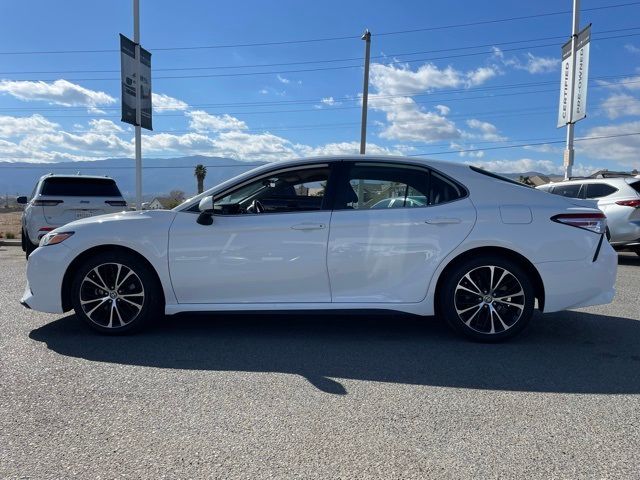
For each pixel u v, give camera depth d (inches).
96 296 189.5
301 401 132.4
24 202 469.4
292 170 188.9
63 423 119.6
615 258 182.5
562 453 107.0
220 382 145.1
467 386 142.9
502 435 114.7
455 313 180.9
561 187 435.2
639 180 398.6
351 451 107.7
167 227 184.2
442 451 107.7
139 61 564.4
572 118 586.2
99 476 98.1
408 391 139.3
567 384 144.5
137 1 568.7
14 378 147.3
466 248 178.4
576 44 577.9
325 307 181.3
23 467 101.1
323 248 180.1
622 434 115.2
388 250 179.6
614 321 214.8
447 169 186.5
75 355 167.6
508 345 180.7
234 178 189.6
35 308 189.0
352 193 185.3
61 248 186.2
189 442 111.1
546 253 177.3
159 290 188.2
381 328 202.4
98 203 419.5
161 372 152.7
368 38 863.1
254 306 183.0
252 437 113.3
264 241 181.3
